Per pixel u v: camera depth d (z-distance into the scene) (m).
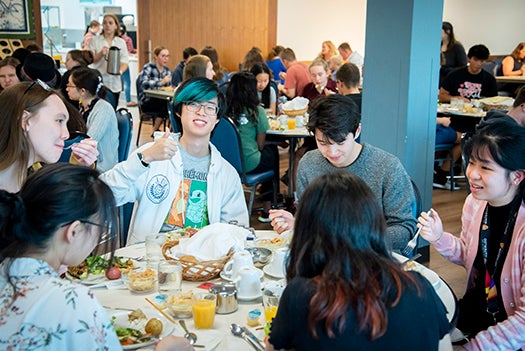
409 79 3.88
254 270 1.83
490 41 11.68
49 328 1.16
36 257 1.23
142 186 2.41
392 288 1.16
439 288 1.88
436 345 1.17
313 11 11.45
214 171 2.53
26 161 1.97
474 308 2.10
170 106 4.50
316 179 1.26
